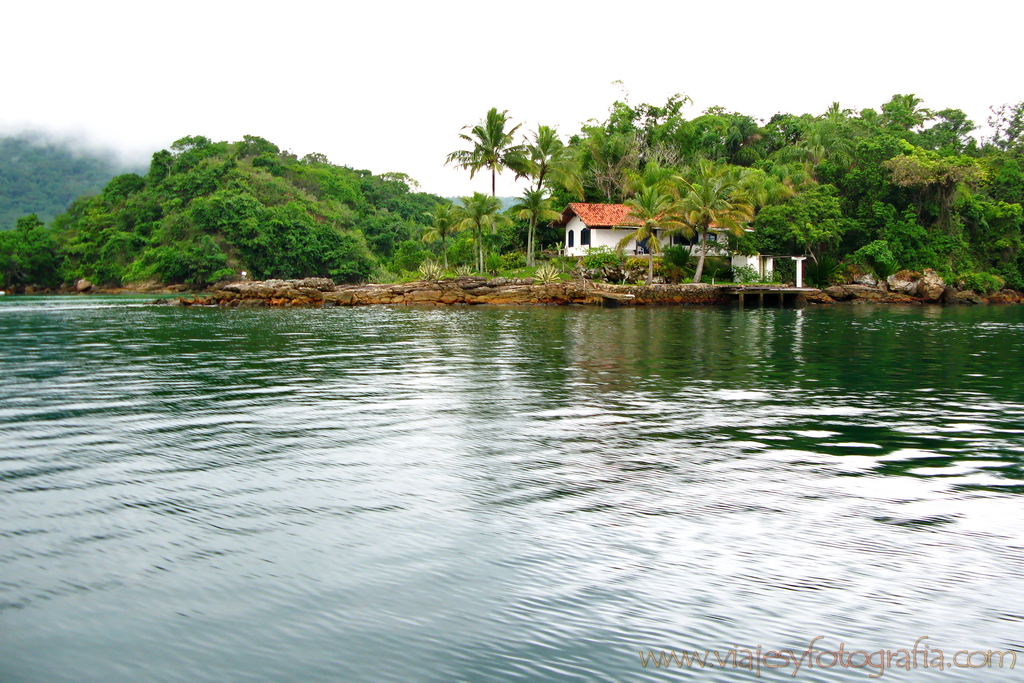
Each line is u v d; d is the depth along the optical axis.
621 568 6.64
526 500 8.55
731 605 5.95
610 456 10.64
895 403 15.09
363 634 5.53
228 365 21.48
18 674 5.03
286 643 5.42
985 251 80.44
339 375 19.20
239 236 128.38
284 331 34.81
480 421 13.20
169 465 10.16
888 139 80.00
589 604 5.96
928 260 74.00
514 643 5.39
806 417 13.57
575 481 9.34
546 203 70.12
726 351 25.22
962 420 13.29
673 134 87.69
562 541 7.27
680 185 67.12
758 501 8.52
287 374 19.47
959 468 9.98
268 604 6.00
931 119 109.31
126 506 8.40
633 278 65.06
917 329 36.06
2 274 132.00
